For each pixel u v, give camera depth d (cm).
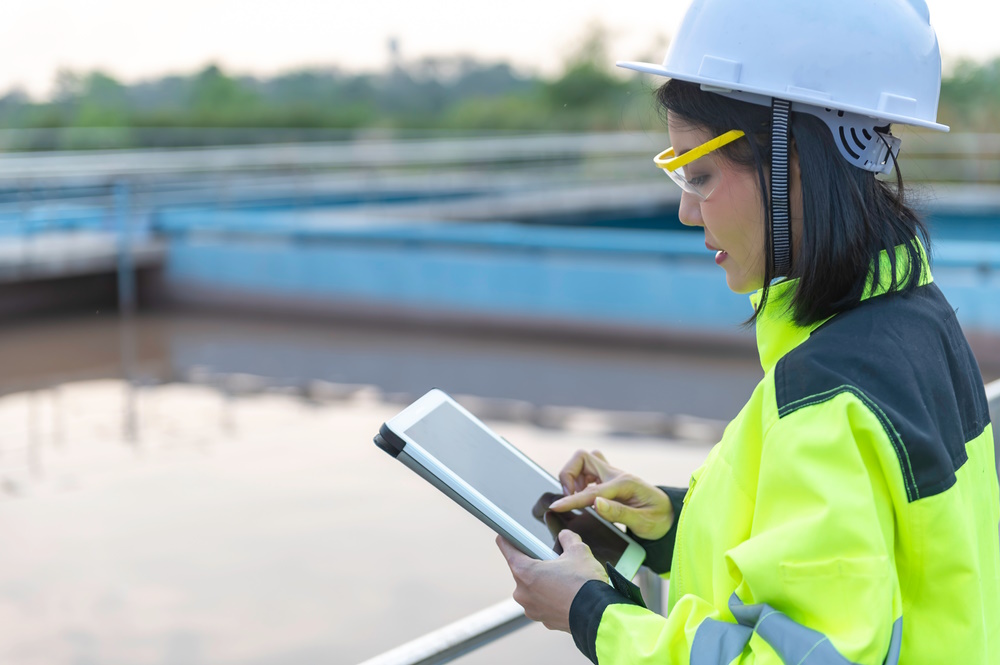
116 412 810
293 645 431
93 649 431
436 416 139
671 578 121
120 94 3753
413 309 1162
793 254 107
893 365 98
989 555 114
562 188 1873
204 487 634
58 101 3584
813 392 97
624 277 1048
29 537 555
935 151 1655
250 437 741
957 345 112
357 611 462
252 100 4106
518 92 4450
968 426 110
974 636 100
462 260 1132
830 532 92
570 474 150
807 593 93
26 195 1259
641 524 142
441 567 511
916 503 96
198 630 445
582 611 111
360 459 688
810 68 104
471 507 124
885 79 106
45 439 737
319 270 1207
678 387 868
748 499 105
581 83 4206
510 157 1953
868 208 105
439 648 122
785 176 105
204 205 1500
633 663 104
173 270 1283
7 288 1196
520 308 1102
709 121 108
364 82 4409
